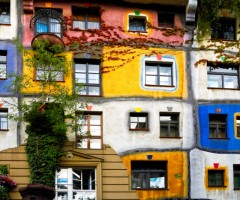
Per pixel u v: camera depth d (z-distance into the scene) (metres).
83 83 28.05
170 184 27.30
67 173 26.20
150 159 27.41
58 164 25.92
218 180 28.19
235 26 30.55
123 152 27.19
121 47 28.83
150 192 27.05
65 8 28.86
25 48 27.64
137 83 28.45
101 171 26.45
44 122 25.58
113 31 28.98
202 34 29.95
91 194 26.25
